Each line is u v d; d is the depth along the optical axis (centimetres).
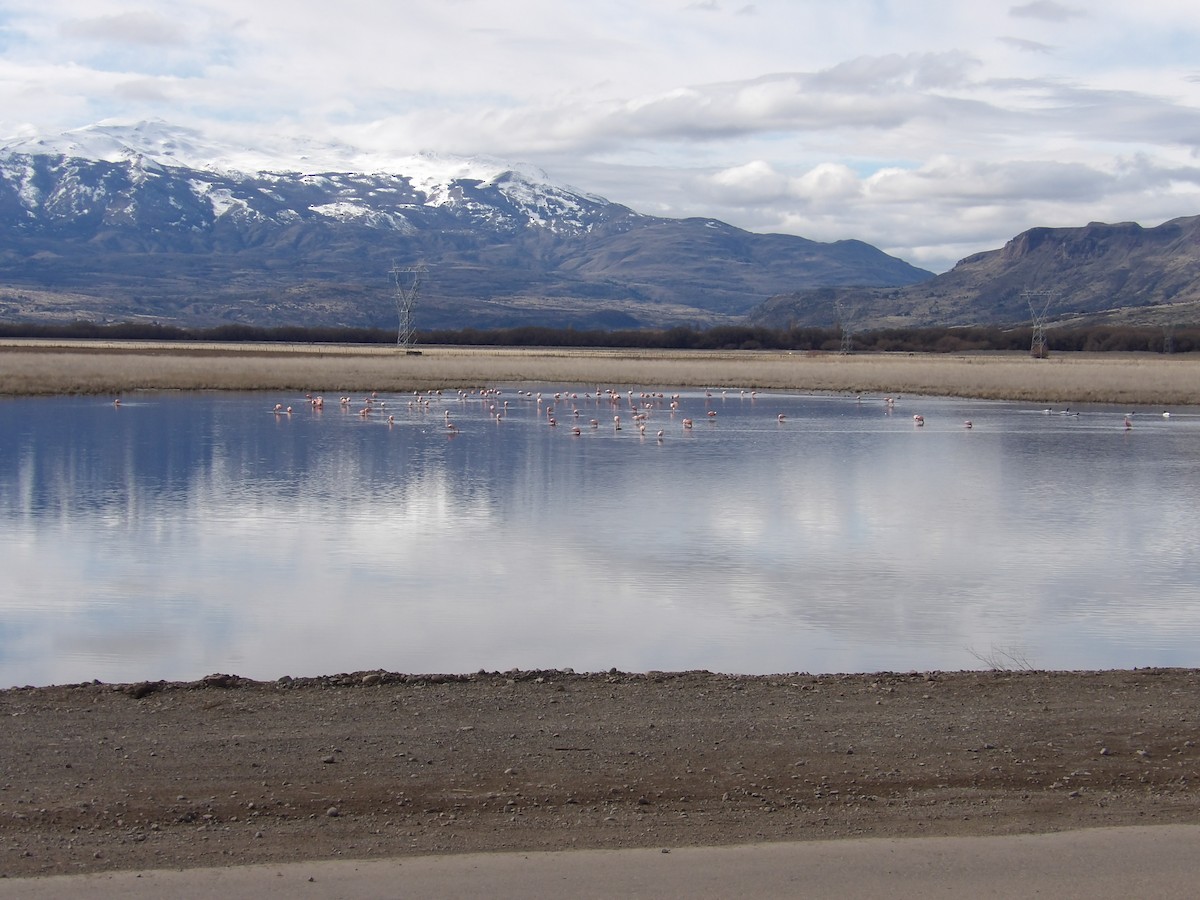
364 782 846
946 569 1983
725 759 906
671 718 1015
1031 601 1744
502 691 1109
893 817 791
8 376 7188
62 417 5031
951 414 6000
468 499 2784
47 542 2191
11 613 1636
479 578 1889
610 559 2055
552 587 1827
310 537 2258
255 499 2759
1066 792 845
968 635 1537
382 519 2477
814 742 950
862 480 3209
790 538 2283
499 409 5953
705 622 1605
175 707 1039
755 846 738
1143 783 864
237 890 667
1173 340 17925
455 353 14450
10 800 802
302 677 1230
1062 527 2439
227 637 1504
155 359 9844
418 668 1352
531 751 919
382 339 19400
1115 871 706
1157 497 2909
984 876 697
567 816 788
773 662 1393
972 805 815
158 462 3466
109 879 681
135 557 2048
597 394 6944
